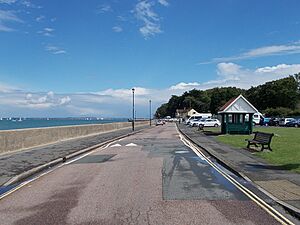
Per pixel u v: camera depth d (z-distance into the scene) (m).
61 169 15.63
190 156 20.09
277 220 7.60
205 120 72.00
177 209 8.48
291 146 22.98
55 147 24.72
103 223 7.41
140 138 37.41
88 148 24.12
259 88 130.75
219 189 10.88
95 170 15.07
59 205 9.03
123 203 9.10
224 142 28.64
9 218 7.95
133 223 7.38
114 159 18.94
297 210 8.11
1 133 20.27
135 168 15.39
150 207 8.67
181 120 126.88
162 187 11.18
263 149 21.11
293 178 12.38
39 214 8.22
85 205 8.97
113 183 11.91
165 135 43.00
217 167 15.69
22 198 9.95
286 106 116.62
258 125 76.56
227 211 8.30
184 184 11.69
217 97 151.12
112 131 51.94
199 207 8.67
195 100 176.25
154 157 19.61
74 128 35.06
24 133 23.39
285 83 118.19
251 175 13.02
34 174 14.35
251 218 7.74
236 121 41.19
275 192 10.27
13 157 18.75
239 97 40.25
